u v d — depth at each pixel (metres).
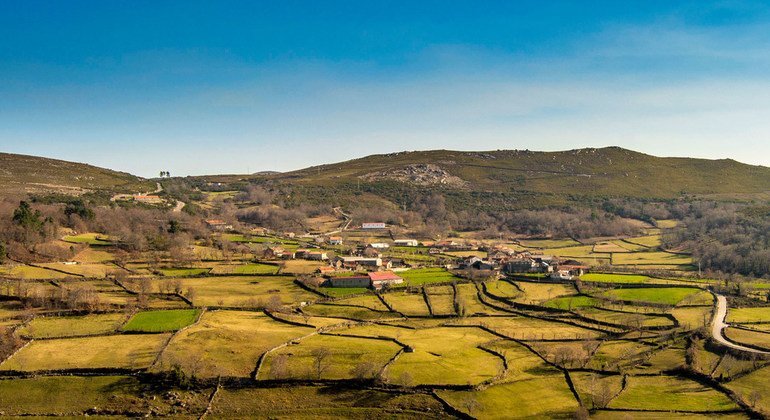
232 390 137.00
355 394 136.50
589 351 166.25
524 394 139.62
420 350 162.38
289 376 141.50
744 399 133.12
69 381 137.00
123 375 140.12
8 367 140.75
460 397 135.62
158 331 166.88
